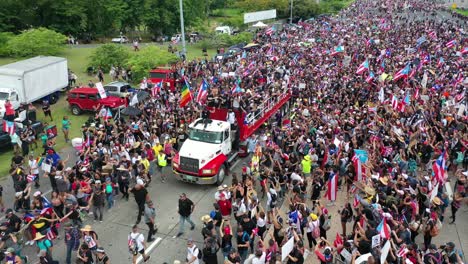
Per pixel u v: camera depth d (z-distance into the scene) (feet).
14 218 44.19
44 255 40.06
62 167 56.95
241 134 72.33
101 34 211.41
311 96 99.40
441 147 67.41
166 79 114.73
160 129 77.36
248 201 45.70
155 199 60.44
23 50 152.35
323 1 388.37
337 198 60.34
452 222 54.75
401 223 42.75
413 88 104.73
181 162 62.59
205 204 59.21
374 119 79.36
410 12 365.81
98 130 72.28
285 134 71.51
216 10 362.33
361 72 115.96
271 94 91.61
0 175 67.36
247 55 152.15
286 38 198.49
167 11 216.54
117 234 51.34
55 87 107.34
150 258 46.65
